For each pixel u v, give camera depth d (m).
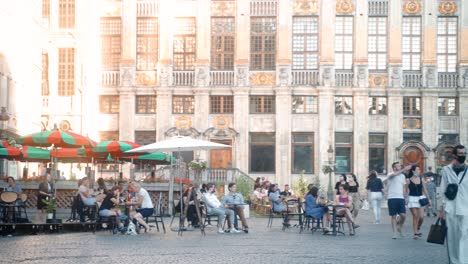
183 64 59.62
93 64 59.22
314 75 58.94
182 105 59.50
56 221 26.23
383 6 59.06
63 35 57.91
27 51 48.16
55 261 16.41
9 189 30.86
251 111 59.19
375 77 58.78
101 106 59.91
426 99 58.41
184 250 19.36
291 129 58.81
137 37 59.84
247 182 53.84
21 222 26.25
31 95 49.00
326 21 58.81
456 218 14.61
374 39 59.16
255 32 59.38
